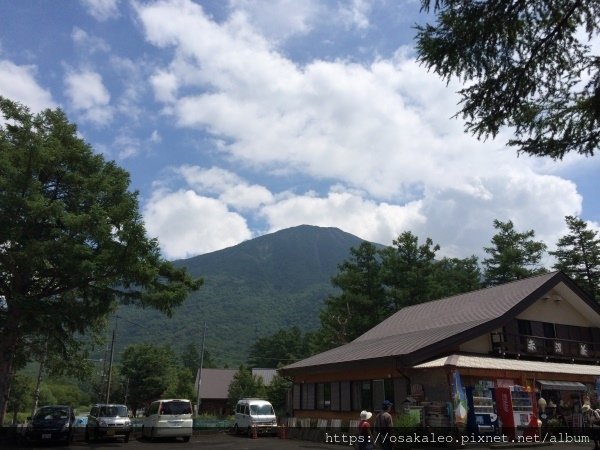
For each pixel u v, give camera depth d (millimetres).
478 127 7164
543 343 23625
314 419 25359
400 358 19766
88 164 23641
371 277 41531
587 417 17781
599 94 6414
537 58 6656
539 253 45125
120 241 21234
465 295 28031
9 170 20281
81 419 32469
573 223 43812
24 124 22500
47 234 21781
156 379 65875
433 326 25281
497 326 21672
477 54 6629
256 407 27812
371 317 39938
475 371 19156
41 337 27875
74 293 24578
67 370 31328
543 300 25391
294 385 29719
